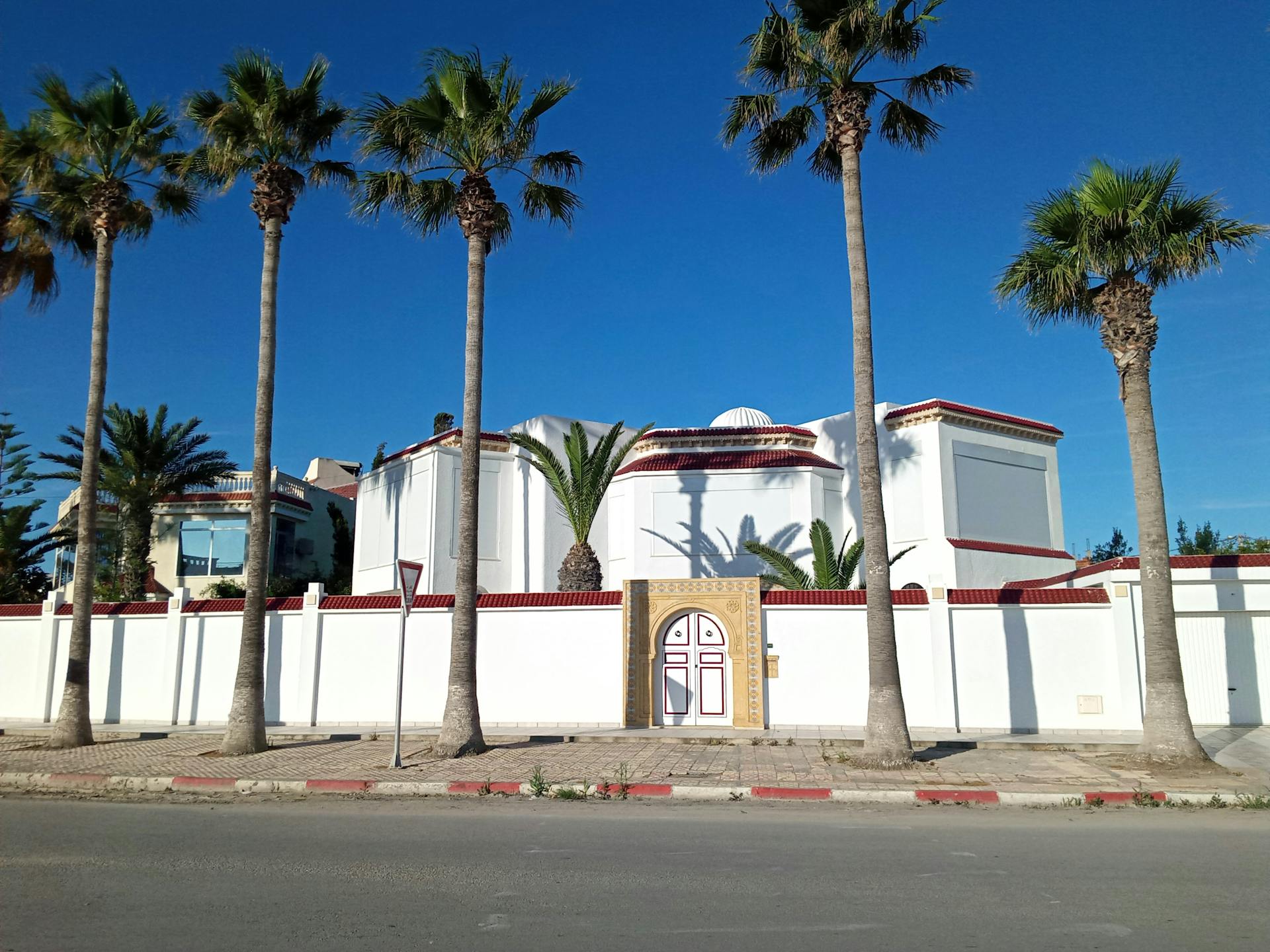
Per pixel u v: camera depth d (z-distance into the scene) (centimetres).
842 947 545
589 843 866
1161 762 1356
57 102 1761
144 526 3259
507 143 1659
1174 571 1792
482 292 1650
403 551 2789
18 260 1981
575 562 2250
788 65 1532
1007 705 1744
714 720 1830
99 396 1814
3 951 536
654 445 2720
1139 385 1466
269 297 1702
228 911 622
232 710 1588
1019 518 2680
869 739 1388
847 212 1514
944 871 743
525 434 2758
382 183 1680
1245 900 655
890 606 1424
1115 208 1432
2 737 1831
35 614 2109
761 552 2117
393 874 732
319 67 1708
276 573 3688
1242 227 1436
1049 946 548
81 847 852
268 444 1672
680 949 541
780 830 943
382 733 1786
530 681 1886
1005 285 1563
